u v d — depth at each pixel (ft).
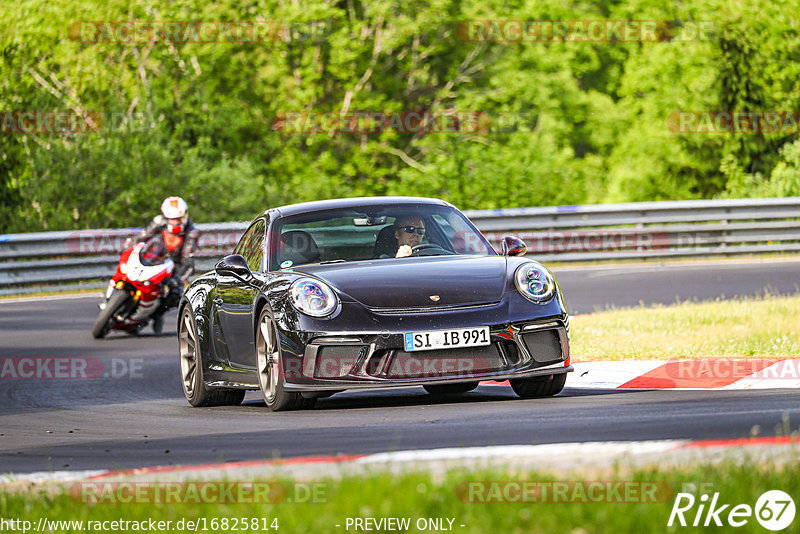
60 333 168.25
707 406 76.48
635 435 63.26
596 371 99.91
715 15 360.89
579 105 398.42
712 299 169.07
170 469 59.62
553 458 53.88
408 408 84.84
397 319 80.89
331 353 81.41
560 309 84.28
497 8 384.88
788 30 357.20
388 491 46.55
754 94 357.61
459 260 90.02
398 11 384.47
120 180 324.60
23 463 70.08
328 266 89.97
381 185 381.81
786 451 51.19
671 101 370.32
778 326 119.96
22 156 332.60
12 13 345.72
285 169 382.42
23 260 237.66
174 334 166.61
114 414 95.71
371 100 380.99
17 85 338.54
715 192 372.79
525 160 363.76
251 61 385.09
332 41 370.73
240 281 93.71
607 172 396.16
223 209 328.08
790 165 336.29
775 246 254.47
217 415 90.12
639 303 169.48
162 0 359.66
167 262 157.79
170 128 364.79
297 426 77.71
